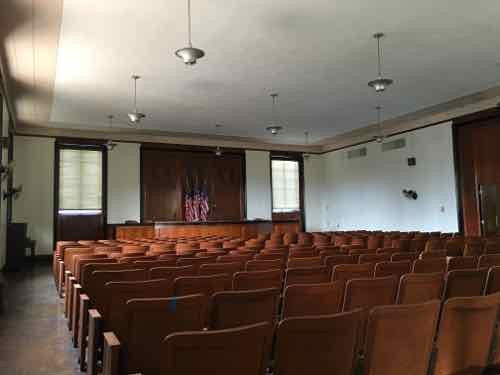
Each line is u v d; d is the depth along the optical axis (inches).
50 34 258.1
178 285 126.4
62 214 513.0
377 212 565.3
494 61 319.9
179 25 249.9
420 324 82.3
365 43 282.2
